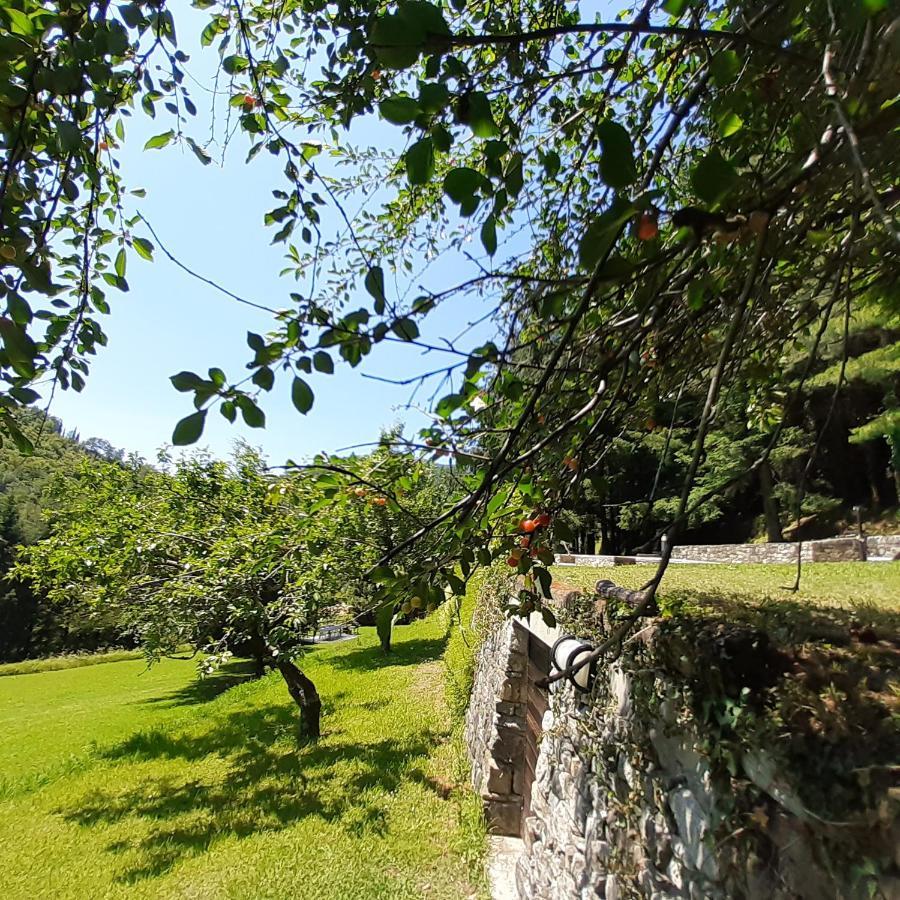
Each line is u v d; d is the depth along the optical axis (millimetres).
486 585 7281
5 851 5488
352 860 4570
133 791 7043
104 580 7582
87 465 9031
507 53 1267
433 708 8852
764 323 1818
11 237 1205
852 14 687
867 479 15875
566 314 1292
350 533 2459
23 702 15641
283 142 1712
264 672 14836
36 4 1068
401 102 756
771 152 1121
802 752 1224
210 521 7500
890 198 1069
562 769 3092
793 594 2430
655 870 1889
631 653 2152
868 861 1057
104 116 1369
